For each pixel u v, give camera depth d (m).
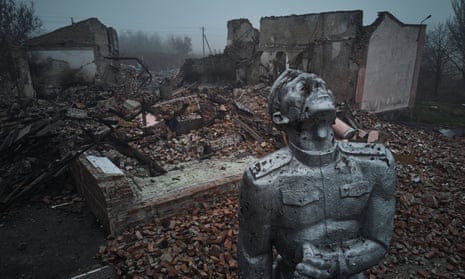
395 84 14.23
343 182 1.75
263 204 1.74
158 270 4.30
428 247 4.94
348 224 1.81
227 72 21.62
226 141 9.04
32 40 17.91
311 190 1.73
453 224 5.50
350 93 13.36
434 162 8.33
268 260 1.93
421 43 14.38
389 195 1.82
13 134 8.34
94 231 5.59
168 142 9.05
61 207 6.45
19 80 16.77
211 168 7.04
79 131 9.91
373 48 12.75
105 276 4.25
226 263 4.45
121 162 7.39
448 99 21.02
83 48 18.98
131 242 4.98
